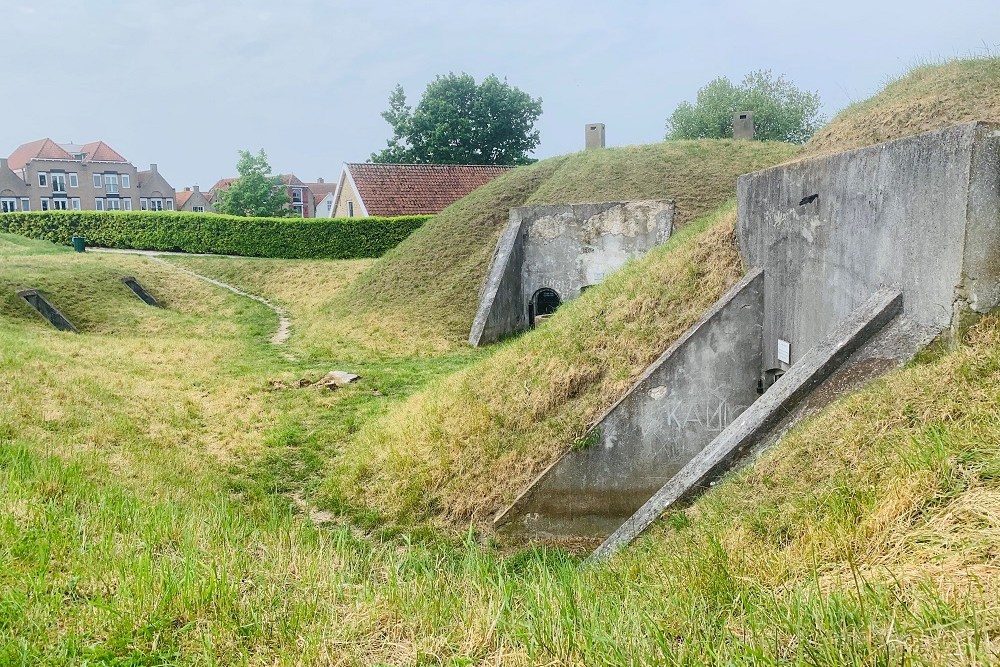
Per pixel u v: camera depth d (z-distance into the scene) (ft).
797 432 20.35
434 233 85.10
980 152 17.93
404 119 169.89
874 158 22.68
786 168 29.43
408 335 68.49
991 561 11.27
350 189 135.44
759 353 31.99
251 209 168.04
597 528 29.73
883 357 20.95
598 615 13.17
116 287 81.97
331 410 45.14
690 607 12.91
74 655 12.35
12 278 73.82
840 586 11.95
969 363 17.43
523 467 30.14
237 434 39.50
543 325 41.86
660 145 88.33
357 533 28.99
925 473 14.14
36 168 236.22
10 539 16.63
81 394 38.93
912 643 9.82
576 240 70.79
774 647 10.71
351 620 14.33
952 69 34.71
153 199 259.80
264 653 13.14
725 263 34.99
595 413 30.89
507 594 15.10
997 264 18.33
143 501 22.80
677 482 23.75
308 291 90.84
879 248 22.49
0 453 25.89
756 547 15.61
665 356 30.78
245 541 20.12
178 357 56.49
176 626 13.84
